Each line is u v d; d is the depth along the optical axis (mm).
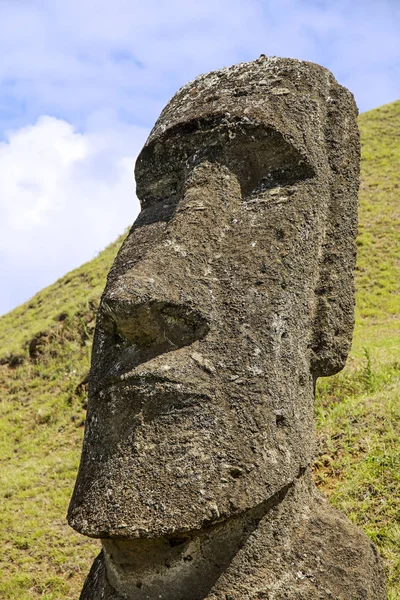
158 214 2980
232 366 2373
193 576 2264
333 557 2533
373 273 12547
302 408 2645
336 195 3012
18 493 6707
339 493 4348
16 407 9180
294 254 2645
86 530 2176
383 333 9789
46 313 12266
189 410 2250
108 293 2396
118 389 2336
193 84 3246
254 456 2279
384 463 4508
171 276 2461
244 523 2369
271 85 2984
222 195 2762
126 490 2170
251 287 2514
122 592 2328
